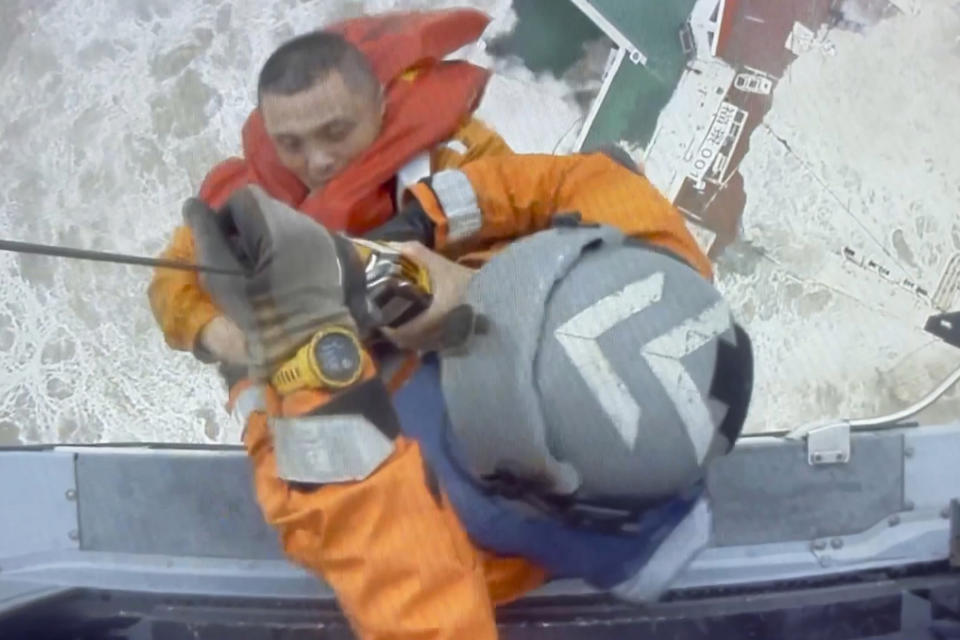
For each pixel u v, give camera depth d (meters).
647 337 1.42
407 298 1.43
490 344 1.44
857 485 1.96
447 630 1.35
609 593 1.75
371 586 1.36
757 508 1.93
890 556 1.92
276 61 1.81
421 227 1.69
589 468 1.43
